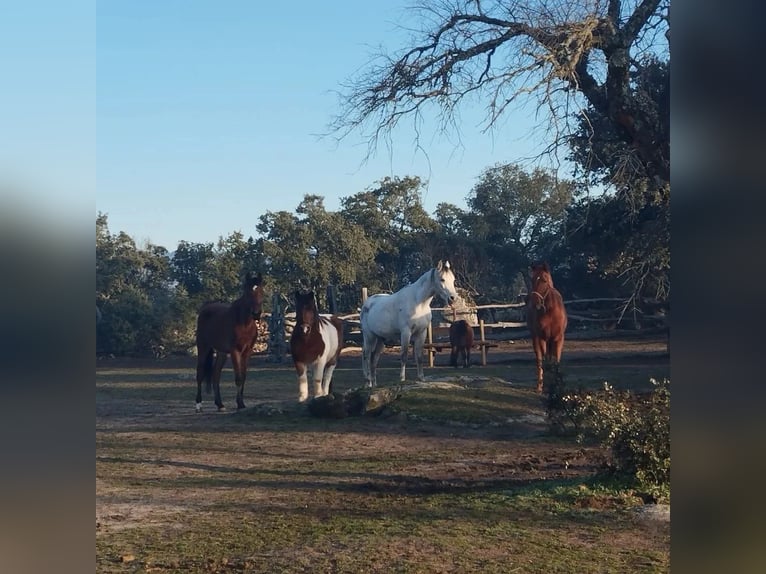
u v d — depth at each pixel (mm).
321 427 11141
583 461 8320
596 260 24234
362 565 4848
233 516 6250
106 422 12070
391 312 14820
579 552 5047
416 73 7207
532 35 6398
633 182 7426
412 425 11094
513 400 12102
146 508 6562
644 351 22375
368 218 39406
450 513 6113
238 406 13180
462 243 38250
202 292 33938
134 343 30219
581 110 6629
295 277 34906
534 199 35094
